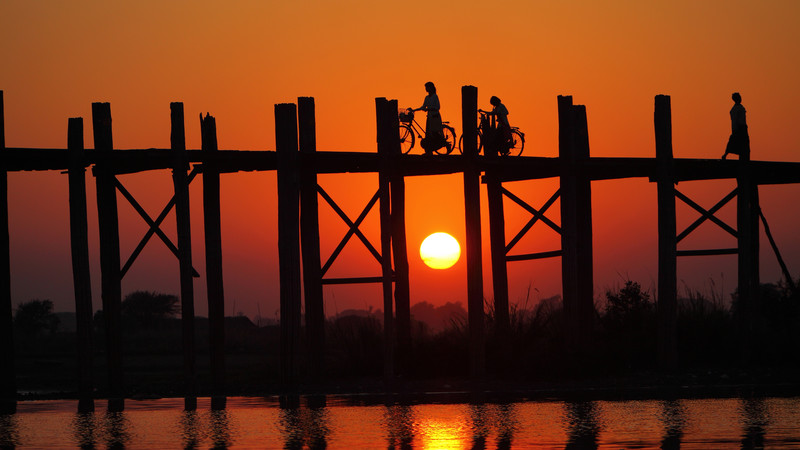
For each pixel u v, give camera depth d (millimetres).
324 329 66625
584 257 66750
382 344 67562
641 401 49781
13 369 58344
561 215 64375
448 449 34781
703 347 68875
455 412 45875
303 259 64062
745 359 66938
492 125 66438
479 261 62062
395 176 65938
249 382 63281
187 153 58500
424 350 65688
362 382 61344
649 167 66500
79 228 58031
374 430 39781
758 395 52250
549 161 64000
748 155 67688
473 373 61781
